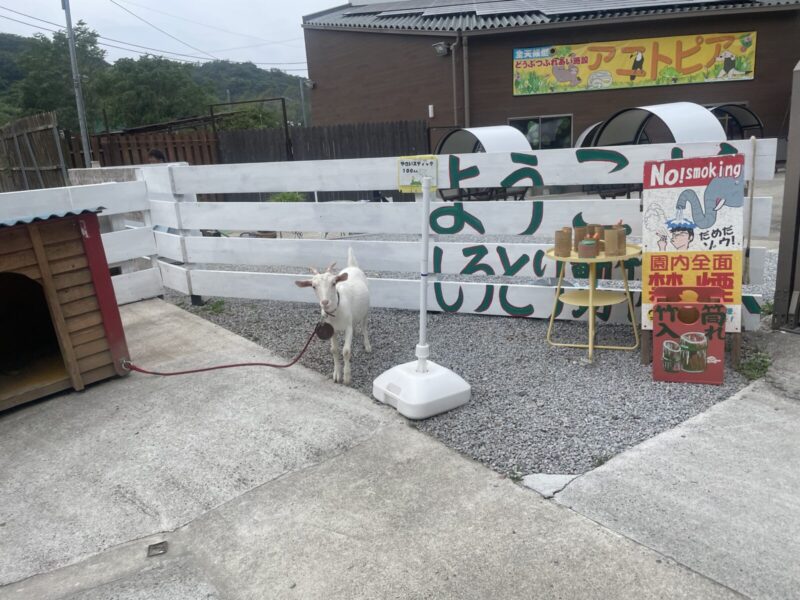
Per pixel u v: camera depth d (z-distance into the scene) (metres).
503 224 5.41
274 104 67.12
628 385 4.17
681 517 2.77
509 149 9.20
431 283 5.81
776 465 3.13
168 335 5.79
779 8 14.73
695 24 15.28
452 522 2.85
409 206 5.66
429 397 3.87
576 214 5.17
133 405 4.37
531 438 3.56
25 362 5.02
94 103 45.06
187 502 3.18
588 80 15.87
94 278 4.61
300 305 6.49
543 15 15.98
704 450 3.30
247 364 4.98
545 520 2.81
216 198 12.47
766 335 4.76
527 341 5.09
